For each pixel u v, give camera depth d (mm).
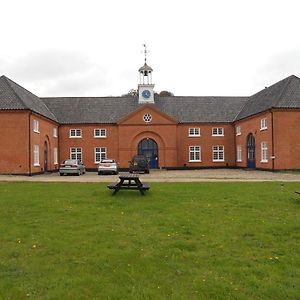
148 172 37906
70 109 49000
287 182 23156
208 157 48500
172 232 9969
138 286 6379
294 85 39219
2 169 35344
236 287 6297
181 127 48344
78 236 9547
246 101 51312
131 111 48812
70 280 6613
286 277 6715
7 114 35344
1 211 12992
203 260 7691
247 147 44812
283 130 37188
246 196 16406
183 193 17516
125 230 10188
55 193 17812
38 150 38344
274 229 10211
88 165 47156
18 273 6988
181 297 5941
